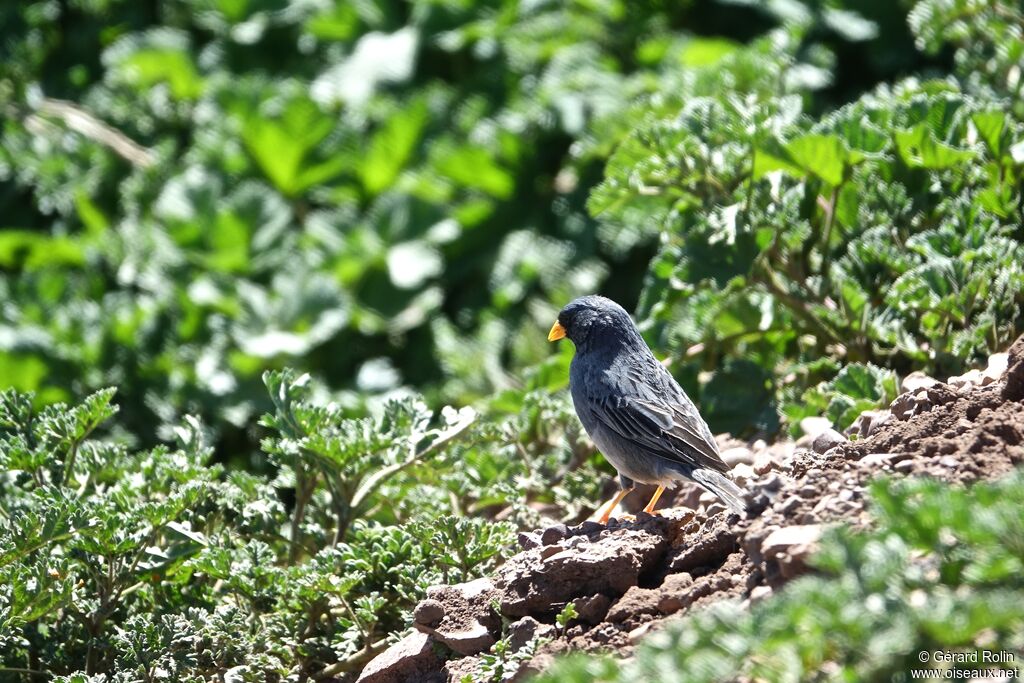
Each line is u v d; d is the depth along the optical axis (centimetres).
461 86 1812
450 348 1608
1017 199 1114
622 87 1669
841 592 510
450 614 798
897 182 1173
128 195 1778
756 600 664
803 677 542
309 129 1742
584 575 761
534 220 1728
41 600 817
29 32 1925
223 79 1791
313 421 938
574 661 560
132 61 1870
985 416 773
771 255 1116
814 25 1702
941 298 1030
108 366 1553
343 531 968
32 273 1622
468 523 888
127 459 997
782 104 1269
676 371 1147
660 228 1238
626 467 973
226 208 1703
